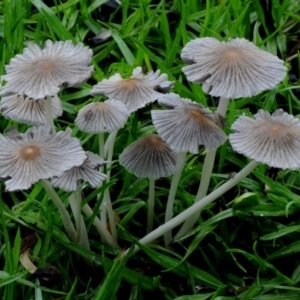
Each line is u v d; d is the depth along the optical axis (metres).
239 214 0.25
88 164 0.22
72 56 0.21
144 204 0.26
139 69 0.25
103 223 0.25
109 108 0.23
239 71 0.21
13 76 0.21
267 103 0.29
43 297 0.24
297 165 0.21
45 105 0.22
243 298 0.24
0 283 0.22
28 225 0.25
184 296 0.24
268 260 0.25
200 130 0.22
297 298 0.24
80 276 0.25
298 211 0.26
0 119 0.29
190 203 0.26
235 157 0.28
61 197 0.25
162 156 0.24
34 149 0.20
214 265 0.25
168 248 0.25
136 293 0.24
